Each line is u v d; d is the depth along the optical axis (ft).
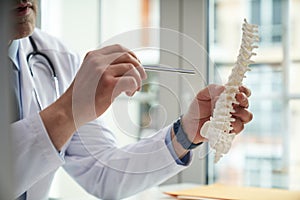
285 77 4.08
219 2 4.24
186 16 4.19
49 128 2.28
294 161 4.05
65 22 5.17
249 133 4.19
